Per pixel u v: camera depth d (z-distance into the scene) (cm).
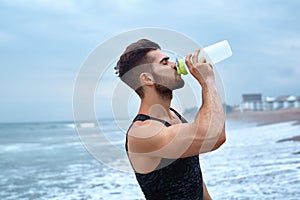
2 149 1558
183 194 146
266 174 581
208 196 184
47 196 566
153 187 145
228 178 568
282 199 433
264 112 2720
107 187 581
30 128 4672
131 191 543
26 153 1341
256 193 468
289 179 536
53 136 2503
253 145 981
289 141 1016
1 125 6034
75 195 549
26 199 557
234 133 1370
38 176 774
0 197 575
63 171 827
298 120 1866
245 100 3609
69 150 1384
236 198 449
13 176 790
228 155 809
